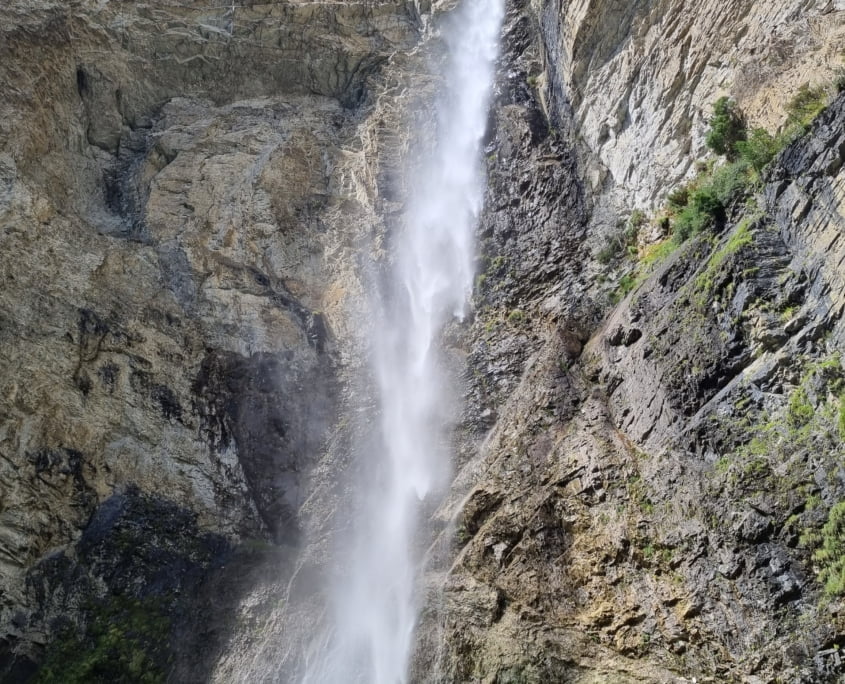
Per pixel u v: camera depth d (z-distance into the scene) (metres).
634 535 10.72
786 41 12.19
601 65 19.03
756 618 8.73
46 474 15.93
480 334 17.95
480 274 19.28
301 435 17.73
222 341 18.97
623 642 10.16
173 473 16.83
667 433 11.20
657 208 15.48
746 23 13.77
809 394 9.04
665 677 9.48
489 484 13.62
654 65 16.47
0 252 17.28
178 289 19.48
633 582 10.45
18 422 16.03
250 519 16.45
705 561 9.62
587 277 16.73
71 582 15.12
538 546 11.89
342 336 19.62
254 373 18.62
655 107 16.17
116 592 15.09
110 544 15.60
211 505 16.58
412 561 13.96
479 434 15.78
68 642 14.44
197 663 13.85
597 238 17.22
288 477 17.09
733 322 10.58
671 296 12.54
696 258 12.20
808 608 8.23
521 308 17.73
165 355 18.20
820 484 8.52
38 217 18.36
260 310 19.69
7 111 19.44
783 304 9.94
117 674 13.83
